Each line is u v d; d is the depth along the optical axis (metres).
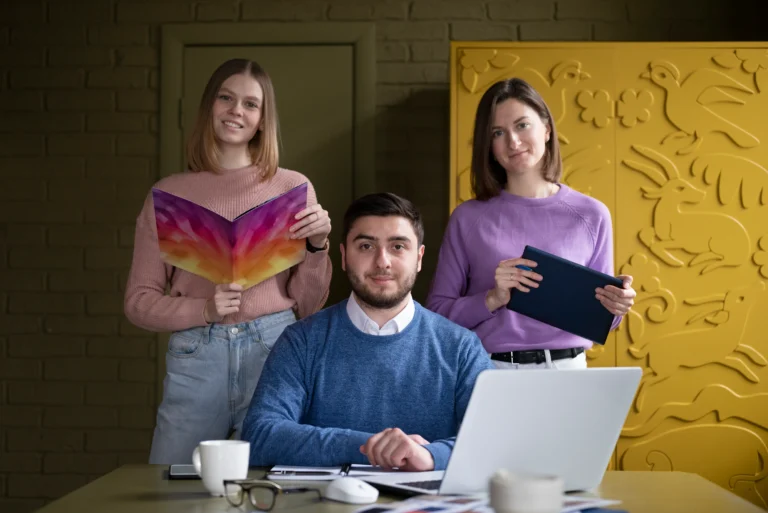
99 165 3.85
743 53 3.22
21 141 3.87
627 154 3.22
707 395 3.16
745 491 3.15
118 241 3.84
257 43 3.81
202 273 2.16
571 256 2.40
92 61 3.86
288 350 1.75
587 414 1.30
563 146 3.23
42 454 3.79
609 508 1.22
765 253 3.18
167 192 2.17
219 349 2.28
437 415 1.74
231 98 2.35
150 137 3.85
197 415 2.28
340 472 1.45
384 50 3.81
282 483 1.37
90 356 3.81
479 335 2.38
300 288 2.41
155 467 1.54
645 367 3.18
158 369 3.79
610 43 3.24
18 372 3.81
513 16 3.79
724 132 3.21
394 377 1.74
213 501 1.26
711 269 3.19
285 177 2.46
